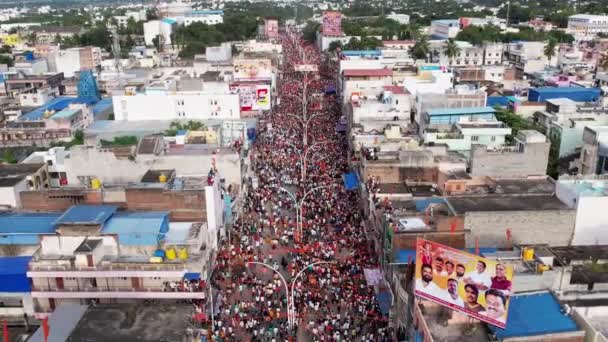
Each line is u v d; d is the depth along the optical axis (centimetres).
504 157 7769
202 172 8150
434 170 7656
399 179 7675
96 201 6650
